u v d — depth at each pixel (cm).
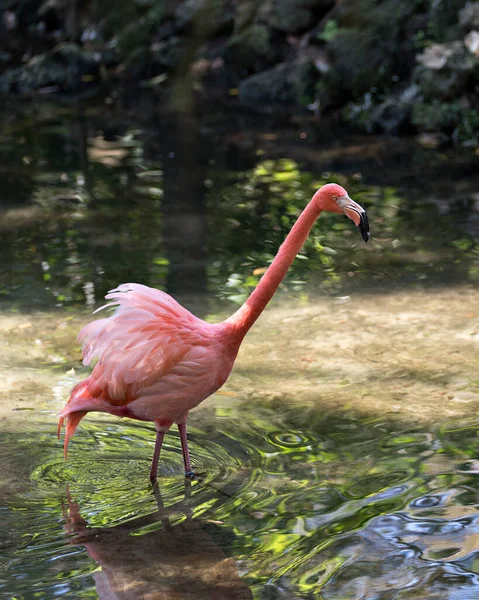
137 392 512
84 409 527
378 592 419
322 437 584
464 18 1579
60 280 891
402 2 1669
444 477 525
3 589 428
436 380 664
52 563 449
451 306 812
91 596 421
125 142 1488
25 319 791
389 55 1652
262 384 667
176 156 1395
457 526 472
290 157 1375
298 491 516
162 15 2083
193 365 509
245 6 1975
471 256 948
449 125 1498
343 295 848
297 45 1891
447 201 1144
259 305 531
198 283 871
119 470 550
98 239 1019
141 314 511
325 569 438
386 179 1249
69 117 1695
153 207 1139
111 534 476
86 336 521
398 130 1539
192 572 439
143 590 425
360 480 527
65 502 511
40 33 2327
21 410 627
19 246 998
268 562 446
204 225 1063
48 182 1259
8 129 1599
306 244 1008
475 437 575
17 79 1992
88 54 2041
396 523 477
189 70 1988
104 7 2173
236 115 1683
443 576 429
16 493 522
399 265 929
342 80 1658
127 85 1986
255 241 1003
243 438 586
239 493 517
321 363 700
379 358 705
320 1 1867
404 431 588
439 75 1516
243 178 1262
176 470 549
